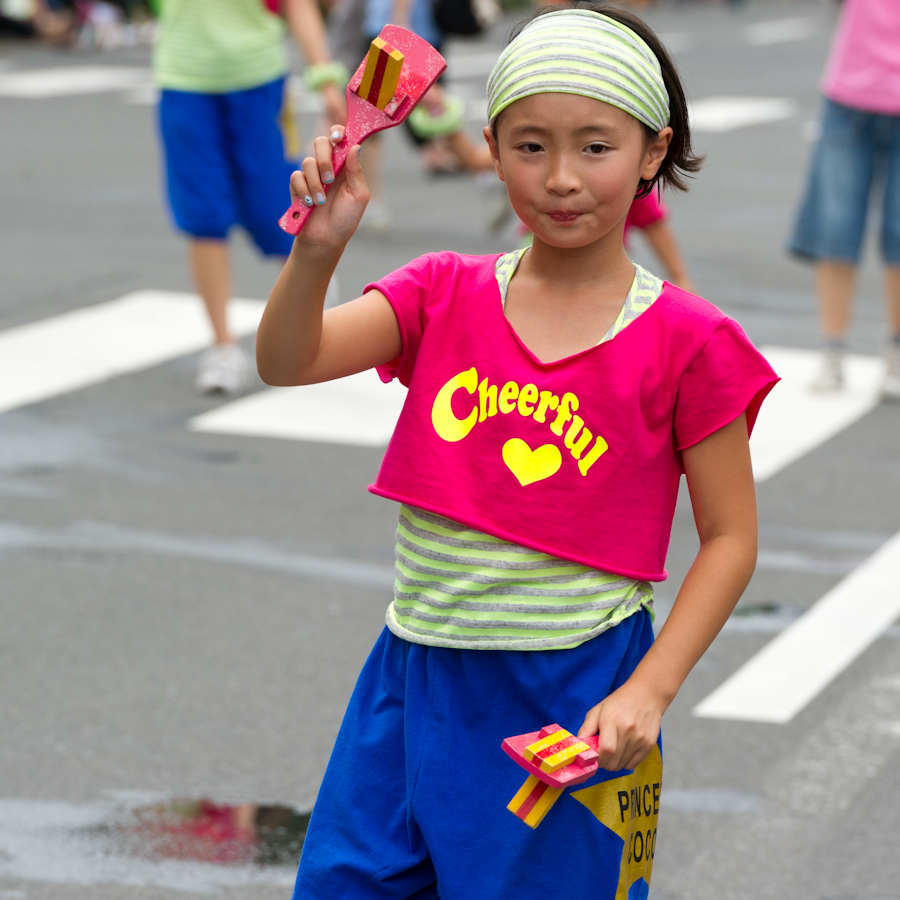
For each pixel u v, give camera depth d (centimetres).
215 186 1127
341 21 1800
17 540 874
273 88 1123
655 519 362
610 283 359
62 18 3766
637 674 350
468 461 360
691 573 362
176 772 625
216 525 905
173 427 1089
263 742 652
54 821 586
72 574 828
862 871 557
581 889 361
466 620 360
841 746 650
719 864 561
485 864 359
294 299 346
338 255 343
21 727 660
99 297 1437
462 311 365
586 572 358
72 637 752
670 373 354
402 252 1630
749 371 354
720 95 3034
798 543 891
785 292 1527
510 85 339
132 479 981
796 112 2798
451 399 363
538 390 355
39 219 1788
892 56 1110
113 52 3762
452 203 1939
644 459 356
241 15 1104
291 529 902
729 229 1828
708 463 360
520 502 356
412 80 339
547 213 343
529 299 362
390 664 377
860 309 1467
